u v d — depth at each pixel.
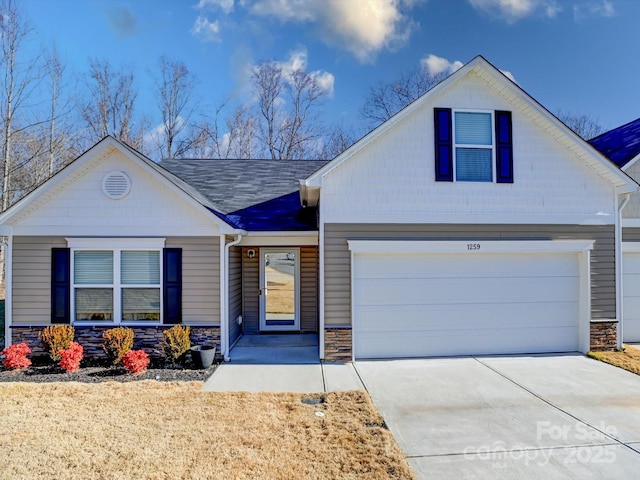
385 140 8.91
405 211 8.90
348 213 8.80
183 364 8.35
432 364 8.42
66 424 5.39
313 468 4.34
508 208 9.12
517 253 9.23
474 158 9.12
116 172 8.91
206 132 31.81
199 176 13.21
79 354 7.95
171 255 8.94
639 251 10.04
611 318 9.34
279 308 12.05
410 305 8.99
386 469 4.33
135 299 8.97
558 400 6.39
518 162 9.20
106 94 29.45
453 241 8.93
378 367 8.23
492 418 5.73
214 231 8.97
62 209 8.87
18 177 23.91
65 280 8.87
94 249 8.90
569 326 9.37
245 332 11.63
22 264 8.82
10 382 7.19
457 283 9.11
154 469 4.28
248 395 6.56
